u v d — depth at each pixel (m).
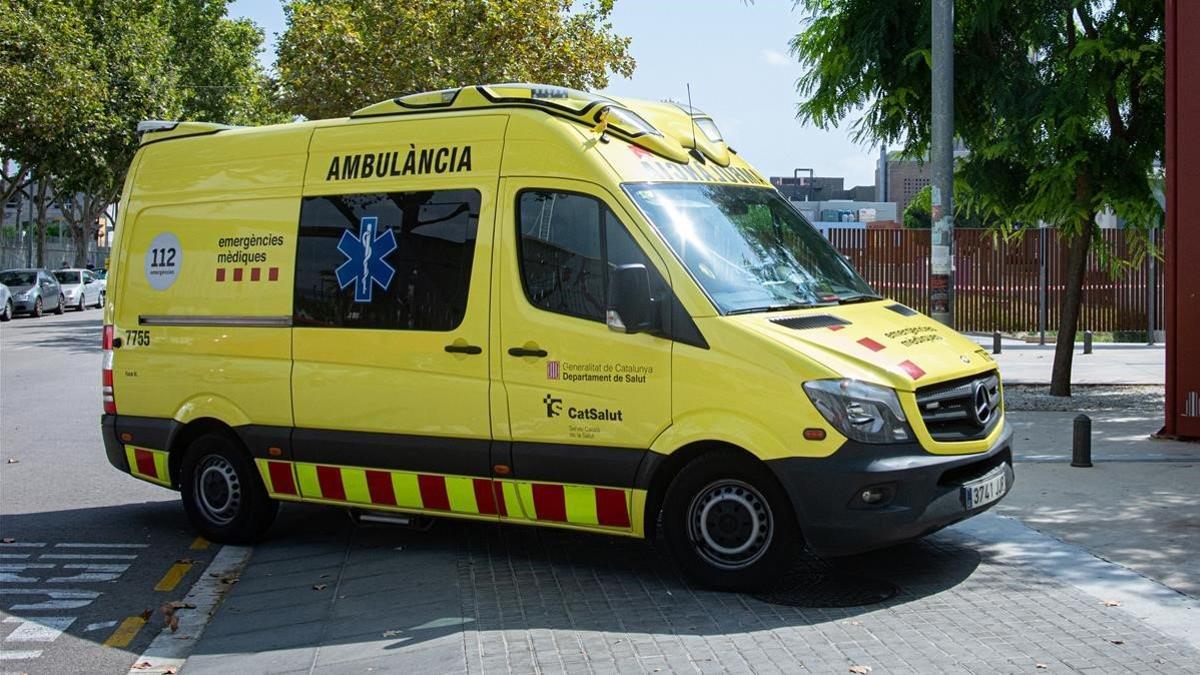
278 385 8.09
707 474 6.66
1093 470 10.19
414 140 7.73
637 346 6.76
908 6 14.66
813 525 6.36
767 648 5.81
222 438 8.48
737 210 7.47
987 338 24.95
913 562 7.34
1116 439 11.88
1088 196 14.61
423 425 7.49
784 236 7.66
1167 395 11.76
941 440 6.55
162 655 6.33
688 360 6.61
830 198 112.50
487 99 7.53
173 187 8.77
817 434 6.31
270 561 8.16
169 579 7.79
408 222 7.64
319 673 5.84
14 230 61.94
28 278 41.88
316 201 8.05
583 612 6.54
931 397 6.58
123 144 44.31
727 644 5.89
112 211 81.38
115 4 43.81
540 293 7.11
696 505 6.75
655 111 7.83
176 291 8.64
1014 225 16.70
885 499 6.32
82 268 51.47
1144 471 10.13
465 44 27.72
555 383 7.01
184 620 6.92
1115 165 14.48
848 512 6.29
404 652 6.02
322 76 27.31
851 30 14.90
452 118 7.62
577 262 7.02
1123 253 19.83
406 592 7.15
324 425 7.93
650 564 7.53
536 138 7.25
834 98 15.35
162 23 51.12
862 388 6.33
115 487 10.84
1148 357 20.94
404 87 27.06
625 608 6.59
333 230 7.94
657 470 6.77
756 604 6.56
